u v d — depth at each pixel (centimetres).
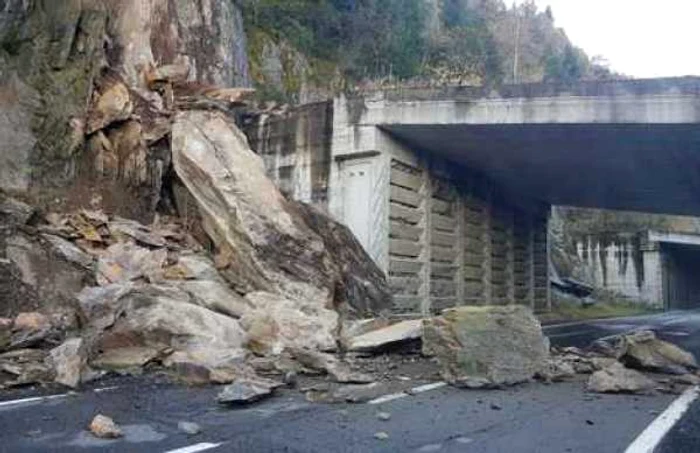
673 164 2434
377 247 2112
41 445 636
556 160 2481
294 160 2295
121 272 1412
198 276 1504
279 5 5038
